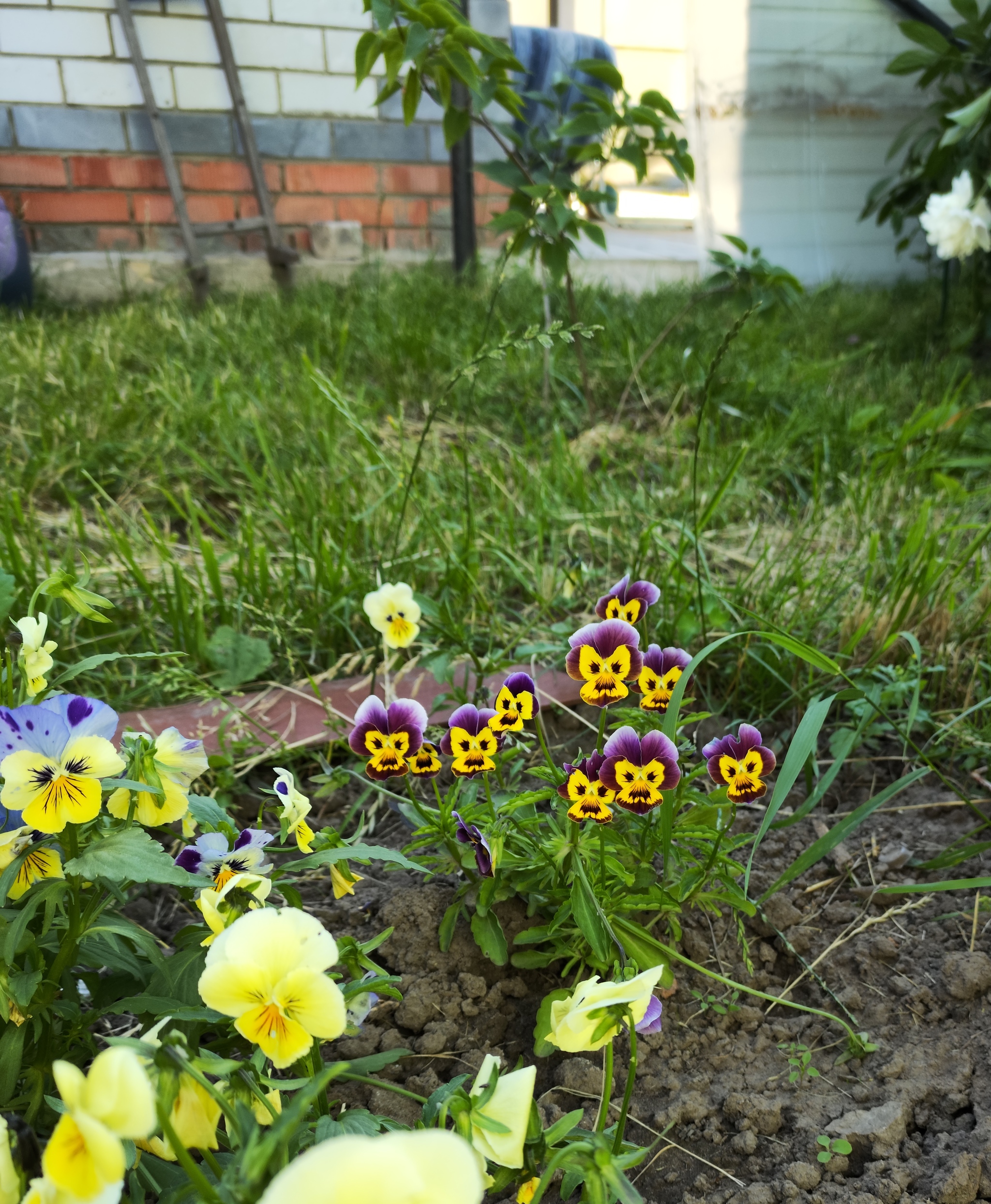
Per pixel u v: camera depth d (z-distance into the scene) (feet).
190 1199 1.35
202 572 3.82
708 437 5.08
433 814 2.23
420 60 4.18
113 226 8.96
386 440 5.07
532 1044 2.10
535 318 6.88
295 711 3.11
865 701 3.13
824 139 9.53
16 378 5.23
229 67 8.78
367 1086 1.95
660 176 12.72
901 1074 2.04
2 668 2.00
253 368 5.99
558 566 3.87
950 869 2.62
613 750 1.93
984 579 3.92
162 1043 1.17
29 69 8.30
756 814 2.81
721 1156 1.89
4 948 1.44
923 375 6.52
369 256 9.81
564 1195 1.50
